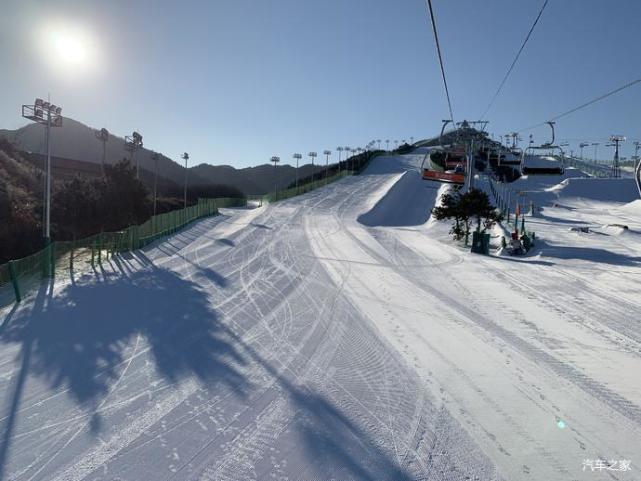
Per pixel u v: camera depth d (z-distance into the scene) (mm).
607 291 16094
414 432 6336
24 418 6832
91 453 5852
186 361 9156
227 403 7242
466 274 19453
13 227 30766
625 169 114812
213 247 27547
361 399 7398
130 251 25734
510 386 7977
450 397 7496
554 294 15594
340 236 33562
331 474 5359
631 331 11461
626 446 6059
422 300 14664
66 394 7656
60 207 34312
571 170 96250
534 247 27594
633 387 8008
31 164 53281
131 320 12227
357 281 17844
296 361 9141
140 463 5617
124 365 8953
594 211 54344
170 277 18578
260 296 15156
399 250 27172
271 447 5945
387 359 9281
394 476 5324
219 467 5512
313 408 7062
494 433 6332
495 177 77188
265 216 45844
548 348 10070
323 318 12445
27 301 14477
